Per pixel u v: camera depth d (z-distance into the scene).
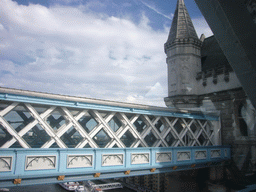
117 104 7.57
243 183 9.33
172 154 9.09
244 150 10.59
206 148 10.55
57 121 8.42
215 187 9.70
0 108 5.93
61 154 6.18
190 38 14.48
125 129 7.94
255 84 3.99
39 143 8.30
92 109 7.10
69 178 6.30
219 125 11.97
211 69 13.55
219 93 12.41
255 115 10.14
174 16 16.28
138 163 7.88
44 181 5.84
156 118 9.12
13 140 5.57
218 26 4.03
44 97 6.05
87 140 6.91
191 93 13.84
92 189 24.27
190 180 10.83
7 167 5.32
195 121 11.27
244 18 3.83
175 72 14.52
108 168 7.07
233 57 4.11
